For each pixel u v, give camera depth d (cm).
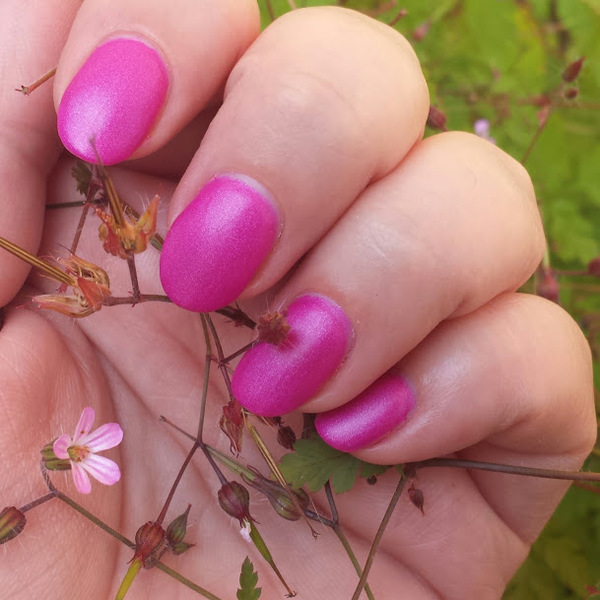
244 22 12
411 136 12
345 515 15
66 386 13
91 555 13
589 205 23
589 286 21
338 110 12
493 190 12
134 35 12
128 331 14
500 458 14
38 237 14
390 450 13
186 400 14
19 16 13
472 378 13
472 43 23
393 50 12
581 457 14
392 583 14
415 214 12
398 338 12
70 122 12
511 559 15
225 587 14
